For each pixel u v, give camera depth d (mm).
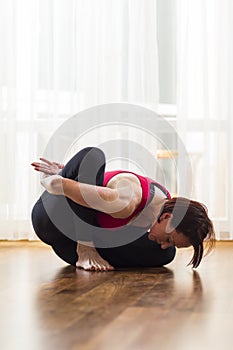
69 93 4926
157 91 4953
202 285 2787
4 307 2275
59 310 2209
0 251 4199
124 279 2939
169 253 3408
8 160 4898
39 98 4922
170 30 4996
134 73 4926
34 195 4871
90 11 4922
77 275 3068
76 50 4918
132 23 4922
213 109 4973
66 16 4918
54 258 3811
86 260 3305
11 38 4887
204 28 4906
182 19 4922
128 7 4930
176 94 4980
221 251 4223
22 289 2658
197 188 4961
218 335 1871
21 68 4926
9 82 4883
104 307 2262
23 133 4930
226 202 4957
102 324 1991
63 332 1887
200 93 4953
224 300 2428
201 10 4918
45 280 2908
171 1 4984
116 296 2486
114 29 4926
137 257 3326
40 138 4914
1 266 3434
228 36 4941
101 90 4922
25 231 4910
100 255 3355
